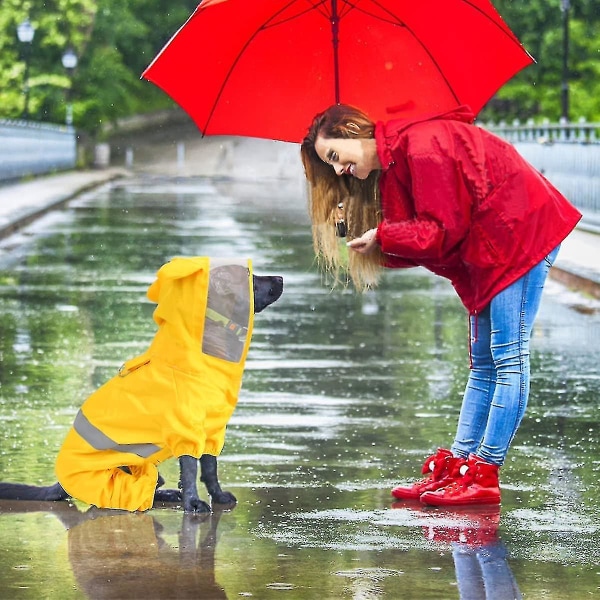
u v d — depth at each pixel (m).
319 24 11.72
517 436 14.24
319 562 9.48
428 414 15.45
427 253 10.90
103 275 30.64
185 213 50.81
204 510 10.95
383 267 11.66
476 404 11.61
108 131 104.44
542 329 22.94
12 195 57.03
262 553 9.71
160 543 9.98
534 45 69.06
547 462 12.95
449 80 11.88
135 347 20.38
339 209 11.38
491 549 9.83
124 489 11.02
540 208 11.04
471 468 11.27
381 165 11.02
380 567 9.36
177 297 10.90
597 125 39.91
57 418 14.99
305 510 11.01
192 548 9.85
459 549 9.82
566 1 50.94
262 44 11.70
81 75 98.06
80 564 9.43
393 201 11.08
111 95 99.50
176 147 110.38
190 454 10.88
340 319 23.92
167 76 11.59
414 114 12.03
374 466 12.70
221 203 57.25
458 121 11.08
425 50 11.79
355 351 20.28
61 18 94.06
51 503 11.29
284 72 11.91
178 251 36.06
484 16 11.38
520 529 10.41
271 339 21.39
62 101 94.69
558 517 10.81
